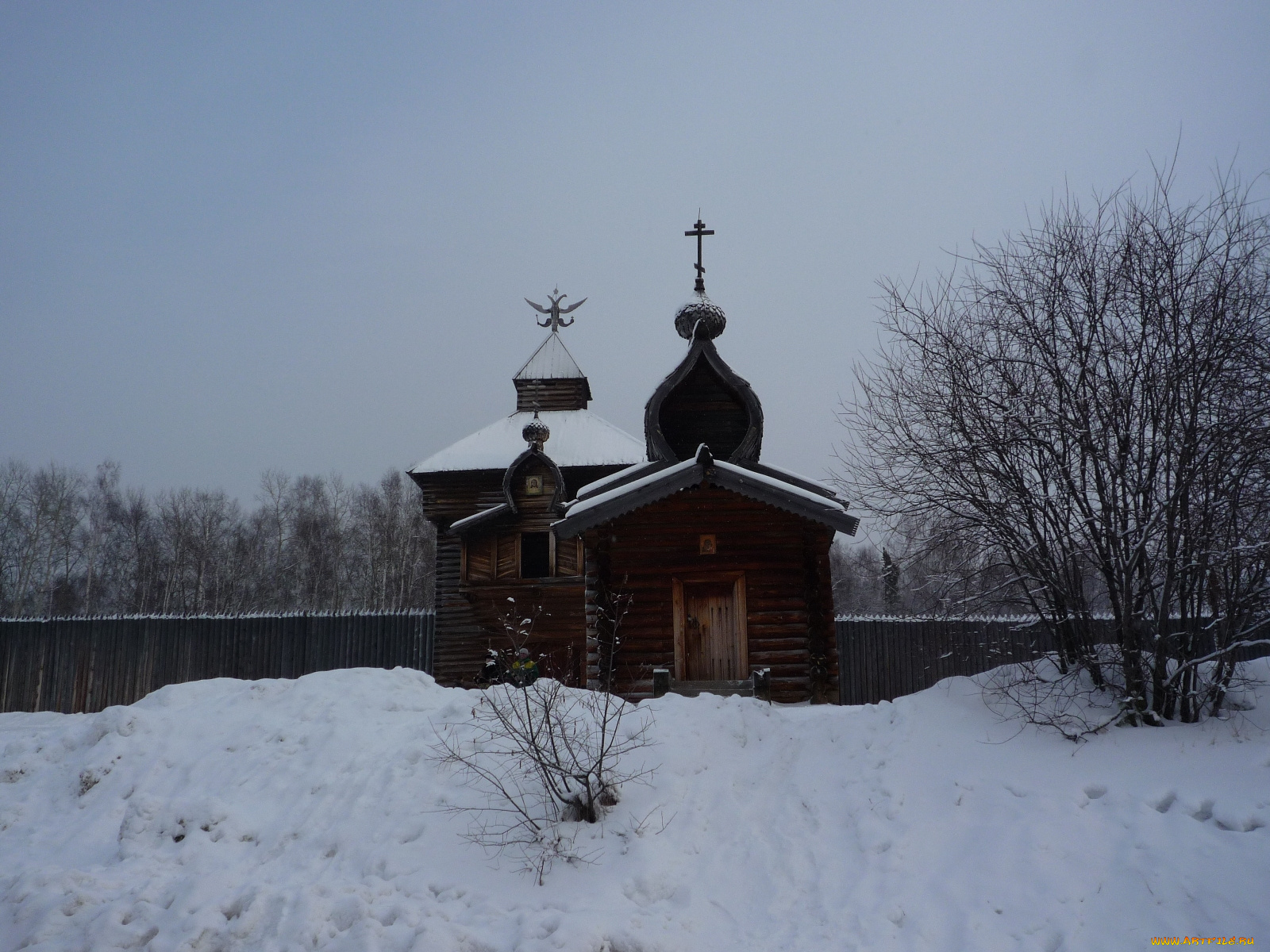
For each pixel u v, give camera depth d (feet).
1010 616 70.03
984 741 25.91
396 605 155.43
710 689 44.83
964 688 28.63
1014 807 22.82
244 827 26.71
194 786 29.60
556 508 82.84
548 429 86.07
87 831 27.84
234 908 22.33
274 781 29.12
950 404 28.58
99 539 172.14
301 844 25.84
